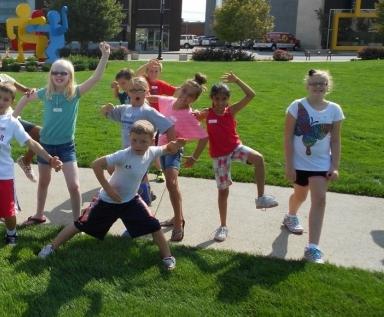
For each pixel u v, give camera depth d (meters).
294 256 4.51
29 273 3.97
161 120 4.82
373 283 3.95
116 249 4.44
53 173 6.75
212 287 3.84
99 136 9.12
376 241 4.91
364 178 6.91
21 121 5.55
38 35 29.50
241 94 15.45
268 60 35.56
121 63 28.22
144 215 4.17
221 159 4.84
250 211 5.61
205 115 5.07
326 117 4.44
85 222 4.23
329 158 4.51
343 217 5.52
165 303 3.61
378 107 13.39
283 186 6.56
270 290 3.81
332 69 23.34
